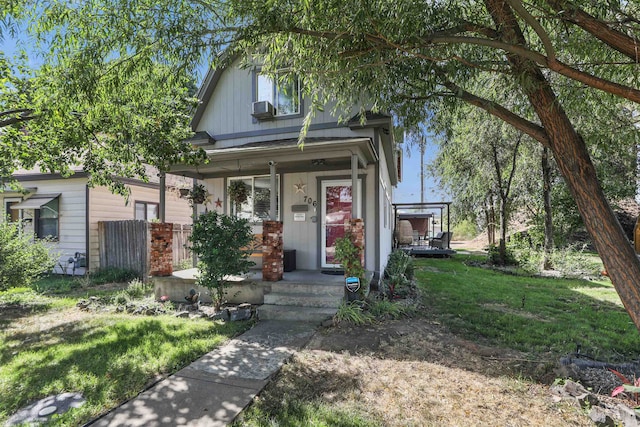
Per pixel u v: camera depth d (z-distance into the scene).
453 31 2.75
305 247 7.88
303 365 3.60
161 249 6.92
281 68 3.88
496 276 9.91
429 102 3.97
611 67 2.90
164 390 3.06
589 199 2.64
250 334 4.61
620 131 3.50
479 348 4.11
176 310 5.95
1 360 3.72
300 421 2.58
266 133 8.54
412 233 18.34
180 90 5.79
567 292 7.57
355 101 4.04
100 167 6.58
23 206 10.38
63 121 4.75
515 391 3.05
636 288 2.43
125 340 4.31
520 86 2.97
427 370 3.49
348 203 7.64
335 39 2.79
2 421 2.61
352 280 5.59
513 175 12.47
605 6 2.21
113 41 3.05
